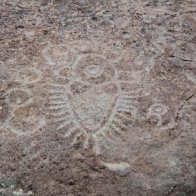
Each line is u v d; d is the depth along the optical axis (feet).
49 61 6.27
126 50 6.44
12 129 5.45
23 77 6.05
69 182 4.96
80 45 6.52
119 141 5.31
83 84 5.96
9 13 7.08
